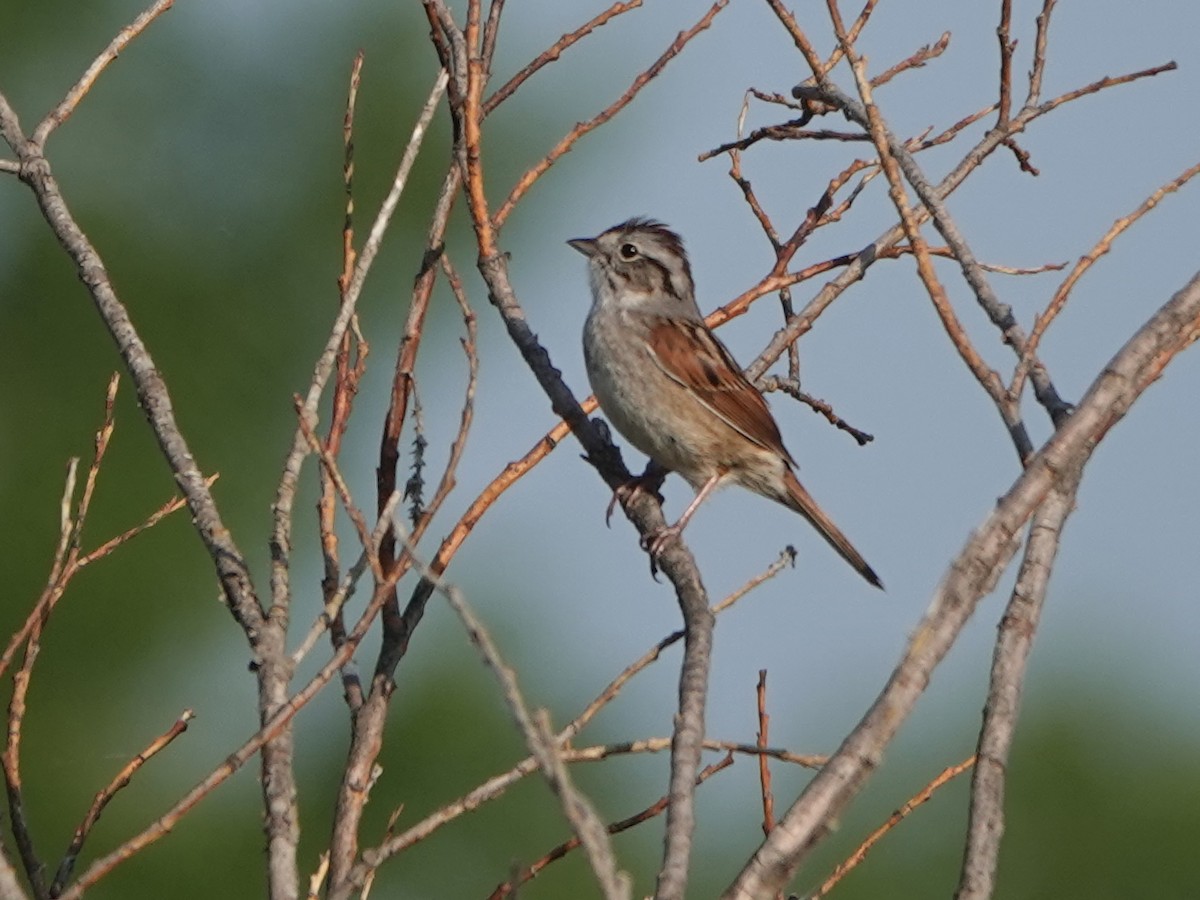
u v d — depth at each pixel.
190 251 18.05
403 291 17.94
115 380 6.76
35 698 16.36
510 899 5.59
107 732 16.36
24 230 18.27
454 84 8.16
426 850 14.45
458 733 14.61
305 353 17.88
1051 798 13.80
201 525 6.70
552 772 4.78
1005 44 8.03
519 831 14.48
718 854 12.38
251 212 17.98
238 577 6.50
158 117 18.23
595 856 4.68
